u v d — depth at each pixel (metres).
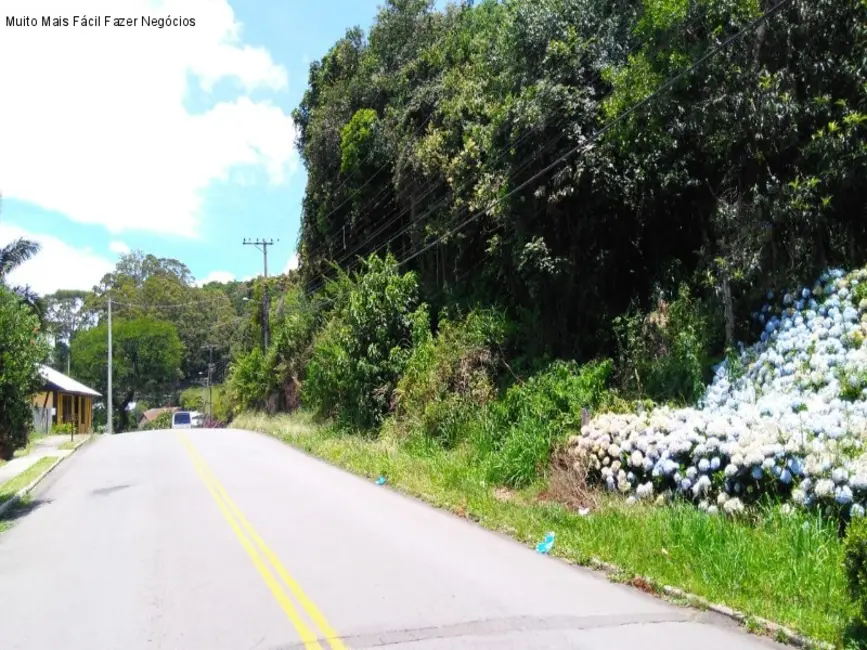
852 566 5.44
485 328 18.77
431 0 32.53
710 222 14.48
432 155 22.73
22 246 21.48
